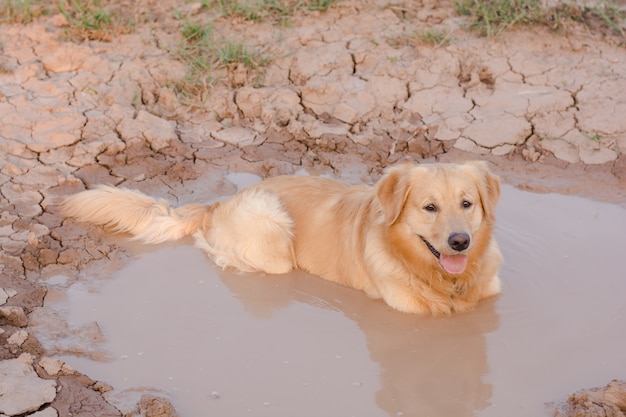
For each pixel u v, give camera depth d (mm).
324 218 3418
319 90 4066
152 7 4535
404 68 4148
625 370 3029
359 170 3795
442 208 3160
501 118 3947
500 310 3230
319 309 3262
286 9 4465
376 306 3277
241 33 4371
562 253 3406
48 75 4141
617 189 3676
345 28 4379
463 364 3072
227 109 4043
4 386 2963
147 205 3535
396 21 4418
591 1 4520
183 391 2986
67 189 3680
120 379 3018
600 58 4176
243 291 3322
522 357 3080
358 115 4000
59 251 3422
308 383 3010
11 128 3861
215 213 3518
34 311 3199
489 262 3266
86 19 4344
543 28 4324
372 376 3033
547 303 3238
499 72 4133
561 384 2996
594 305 3223
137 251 3465
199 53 4262
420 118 3994
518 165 3795
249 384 3006
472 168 3219
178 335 3150
